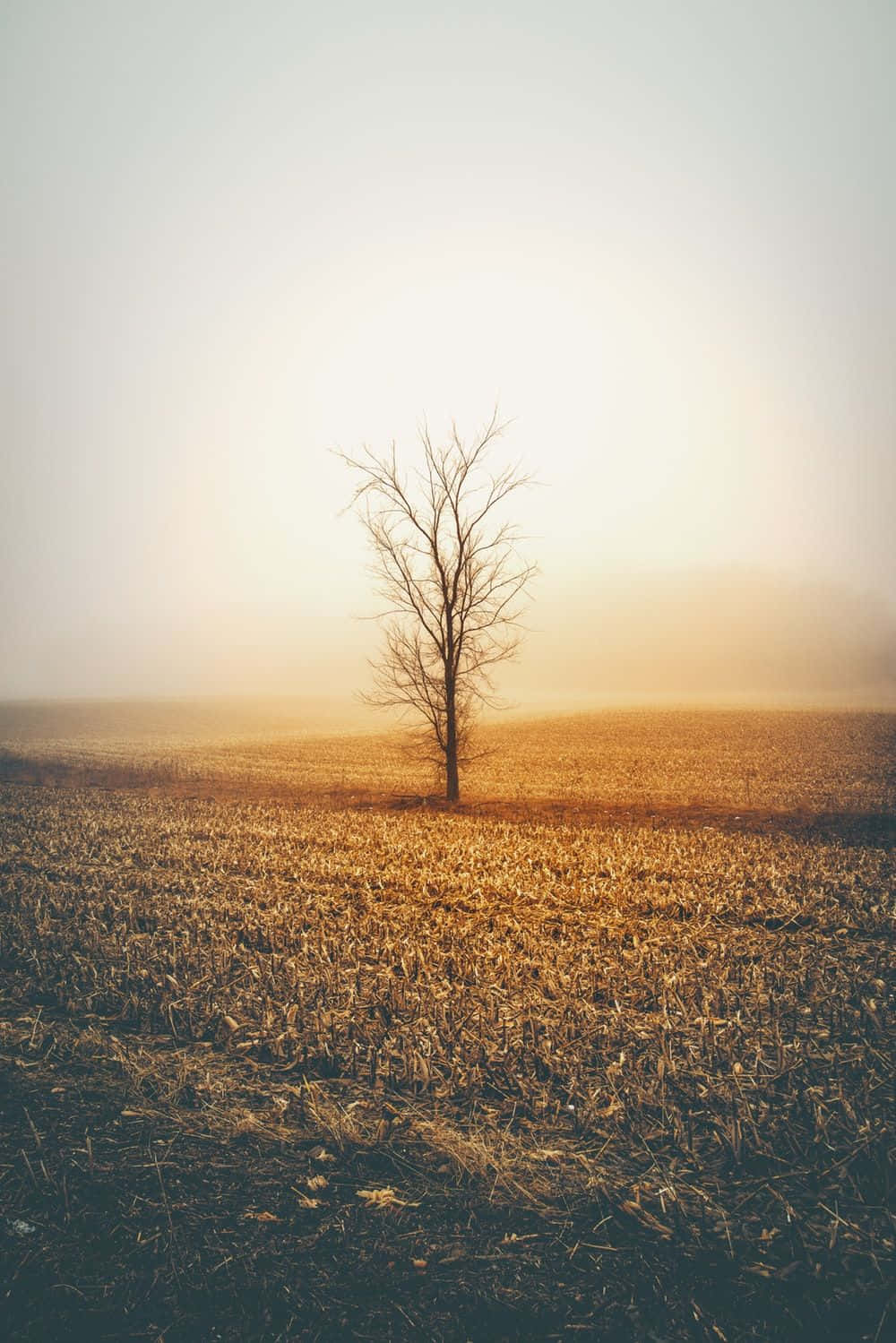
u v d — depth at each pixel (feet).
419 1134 21.49
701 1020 26.94
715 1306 15.53
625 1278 16.30
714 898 43.19
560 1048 25.22
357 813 82.17
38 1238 17.83
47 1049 27.35
